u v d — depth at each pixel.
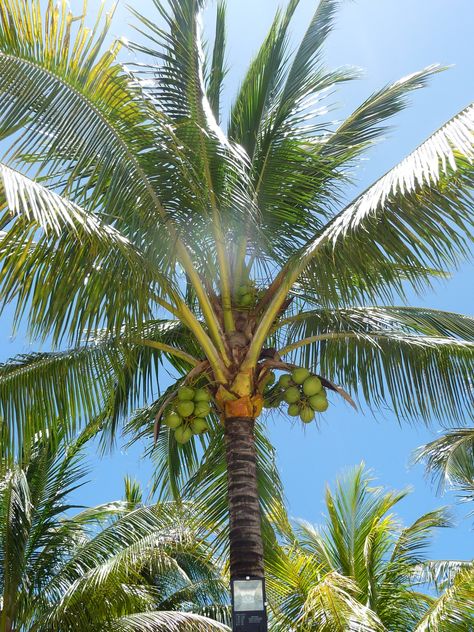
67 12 6.23
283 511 8.66
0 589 11.98
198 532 8.66
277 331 8.84
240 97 8.56
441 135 6.29
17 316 6.39
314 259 7.01
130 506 16.72
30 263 6.34
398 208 6.73
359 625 7.39
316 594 7.55
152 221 6.65
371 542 13.18
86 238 6.20
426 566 13.29
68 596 10.59
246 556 6.44
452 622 9.95
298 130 8.01
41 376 7.89
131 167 6.55
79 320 6.67
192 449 9.18
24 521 11.85
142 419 9.08
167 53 7.50
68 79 6.39
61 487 12.76
